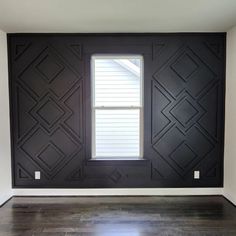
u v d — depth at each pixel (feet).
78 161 12.90
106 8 9.11
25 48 12.47
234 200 11.75
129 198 12.64
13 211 11.14
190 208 11.37
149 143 12.88
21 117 12.72
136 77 12.94
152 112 12.78
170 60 12.60
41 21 10.55
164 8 9.15
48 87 12.62
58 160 12.89
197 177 12.98
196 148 12.91
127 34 12.47
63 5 8.80
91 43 12.51
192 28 11.76
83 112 12.73
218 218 10.39
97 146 13.12
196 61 12.61
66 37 12.48
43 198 12.67
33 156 12.87
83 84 12.66
